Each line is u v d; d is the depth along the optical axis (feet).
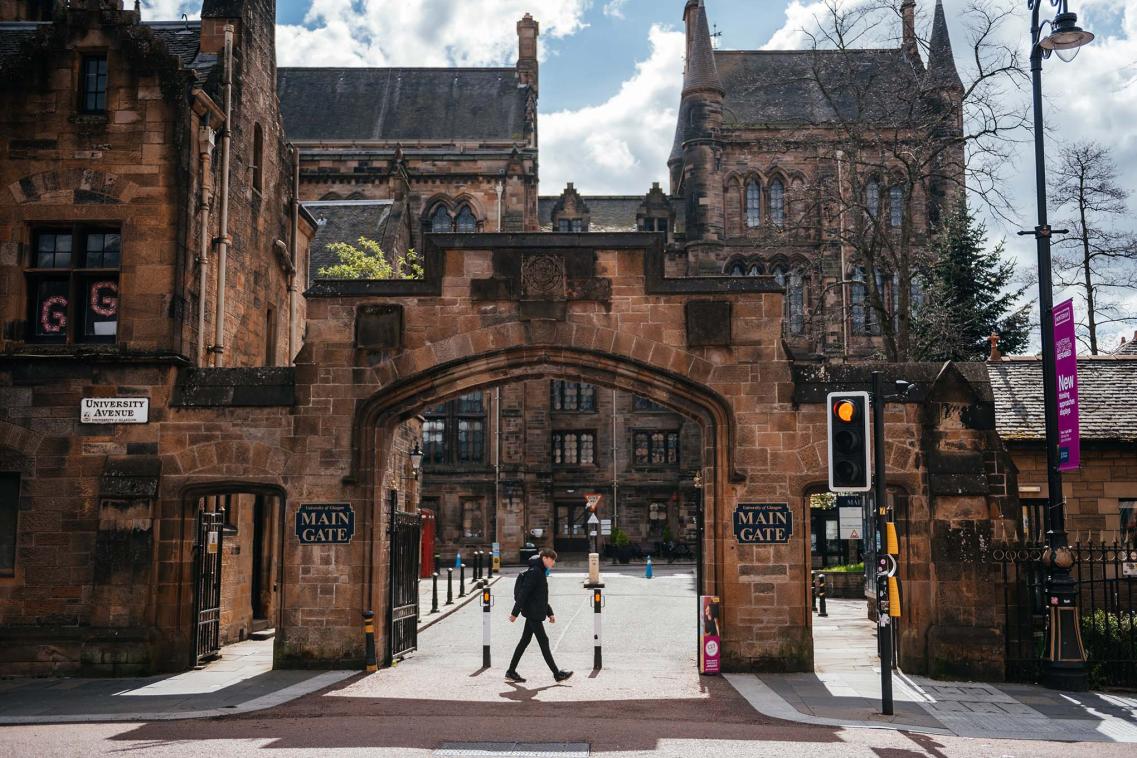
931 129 103.19
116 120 57.93
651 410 197.77
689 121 200.23
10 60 58.18
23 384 56.39
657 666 56.34
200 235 60.08
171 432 56.18
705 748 33.96
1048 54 53.67
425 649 64.64
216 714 41.27
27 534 55.42
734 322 56.44
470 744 34.24
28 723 40.14
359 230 168.14
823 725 39.24
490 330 56.75
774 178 199.41
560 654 61.98
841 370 56.13
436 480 188.65
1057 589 50.39
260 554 76.54
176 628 54.85
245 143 70.95
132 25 58.39
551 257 57.11
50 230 58.59
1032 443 65.21
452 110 214.48
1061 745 36.01
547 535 189.06
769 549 54.85
